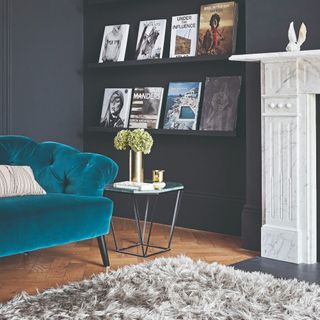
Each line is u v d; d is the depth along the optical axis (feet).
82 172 13.50
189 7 16.61
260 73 14.12
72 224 12.59
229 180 16.10
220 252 14.38
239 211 15.88
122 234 16.05
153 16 17.33
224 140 16.14
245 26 14.47
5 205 12.04
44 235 12.18
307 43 13.56
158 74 17.29
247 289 11.21
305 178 13.52
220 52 15.81
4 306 10.61
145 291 11.14
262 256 14.03
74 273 12.76
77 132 18.60
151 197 17.48
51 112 17.90
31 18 17.33
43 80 17.67
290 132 13.60
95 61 18.40
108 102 18.06
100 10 18.30
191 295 10.94
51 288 11.44
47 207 12.32
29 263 13.47
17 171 13.33
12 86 16.99
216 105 15.88
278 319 10.09
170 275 11.91
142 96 17.39
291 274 12.76
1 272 12.84
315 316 10.20
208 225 16.44
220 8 15.85
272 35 14.02
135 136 14.14
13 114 17.04
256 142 14.47
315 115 13.50
